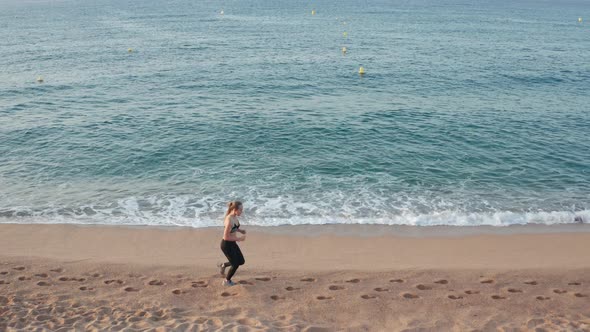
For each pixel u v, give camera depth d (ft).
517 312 28.17
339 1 418.31
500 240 41.27
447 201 49.90
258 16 271.49
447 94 97.14
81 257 36.22
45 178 54.85
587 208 48.91
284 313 27.68
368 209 47.50
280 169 57.88
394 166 59.36
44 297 29.09
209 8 328.49
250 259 36.42
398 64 128.16
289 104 87.56
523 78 113.60
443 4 395.34
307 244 39.68
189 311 27.61
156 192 51.19
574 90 103.14
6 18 257.75
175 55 140.36
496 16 289.94
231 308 28.07
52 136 68.74
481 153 64.28
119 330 24.76
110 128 72.64
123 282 31.86
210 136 69.10
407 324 26.61
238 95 93.97
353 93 96.94
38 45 158.51
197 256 37.06
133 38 176.14
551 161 61.93
